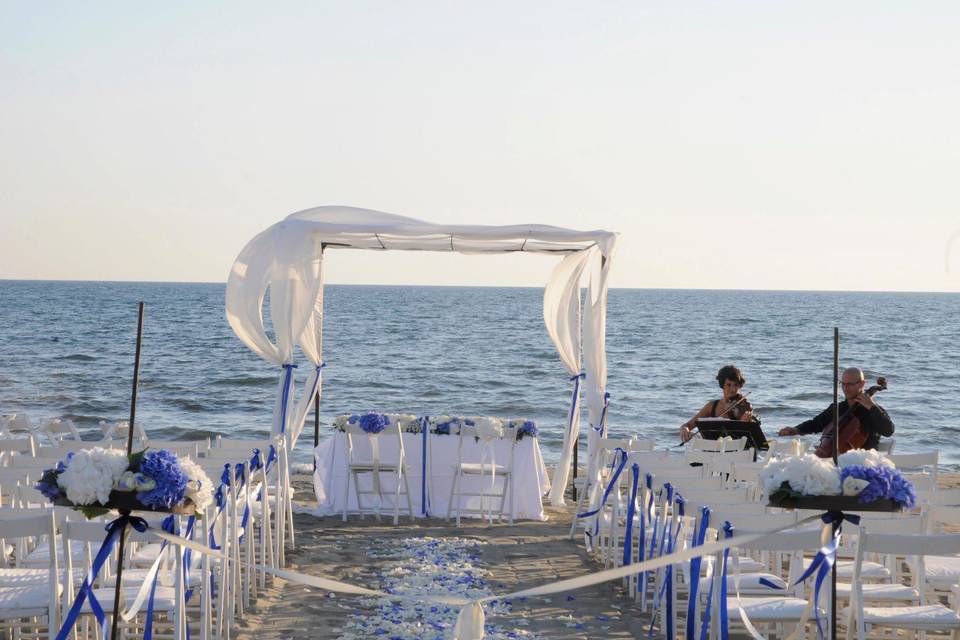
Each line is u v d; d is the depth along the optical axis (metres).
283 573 5.19
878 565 6.11
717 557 5.18
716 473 7.95
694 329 61.84
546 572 8.02
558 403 27.31
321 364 11.09
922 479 7.35
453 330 56.97
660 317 77.12
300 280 10.00
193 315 67.56
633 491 7.48
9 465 6.93
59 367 33.06
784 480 4.63
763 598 5.42
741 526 5.45
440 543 8.98
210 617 5.96
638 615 6.77
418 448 10.55
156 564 5.12
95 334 48.88
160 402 25.27
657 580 6.41
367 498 10.59
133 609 4.88
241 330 9.99
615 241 10.05
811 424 10.05
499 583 7.59
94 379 29.70
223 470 6.65
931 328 64.69
